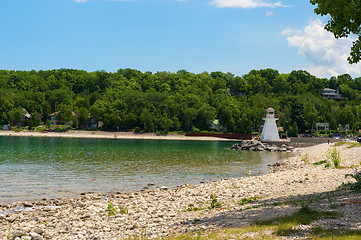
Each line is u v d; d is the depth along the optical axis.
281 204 21.92
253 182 37.47
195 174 50.00
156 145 118.38
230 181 39.81
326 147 97.12
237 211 21.28
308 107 195.00
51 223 21.80
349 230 14.41
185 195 31.67
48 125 181.62
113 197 32.50
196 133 178.88
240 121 180.88
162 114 195.62
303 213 17.91
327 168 45.81
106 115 185.12
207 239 15.02
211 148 108.88
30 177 44.19
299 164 58.97
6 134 160.75
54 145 105.06
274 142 117.12
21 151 81.31
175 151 93.00
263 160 73.38
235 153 91.62
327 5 22.30
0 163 57.78
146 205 26.92
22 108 189.75
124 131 184.88
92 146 105.69
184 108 194.88
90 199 31.22
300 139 144.62
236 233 15.46
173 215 22.30
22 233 18.84
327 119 196.88
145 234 17.48
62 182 41.16
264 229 15.66
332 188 27.16
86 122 189.75
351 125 194.62
